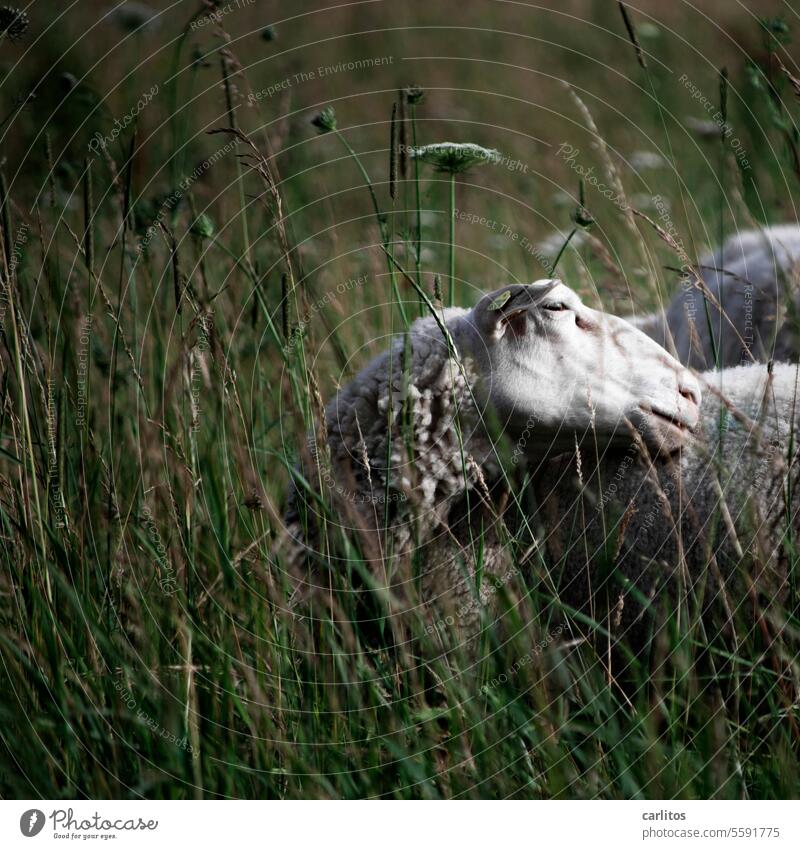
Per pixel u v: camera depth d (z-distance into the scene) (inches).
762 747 398.9
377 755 379.6
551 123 1312.7
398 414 440.5
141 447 495.8
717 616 441.7
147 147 802.2
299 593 448.5
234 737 388.2
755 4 1520.7
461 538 464.4
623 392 444.5
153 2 1381.6
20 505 425.7
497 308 425.7
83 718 386.6
